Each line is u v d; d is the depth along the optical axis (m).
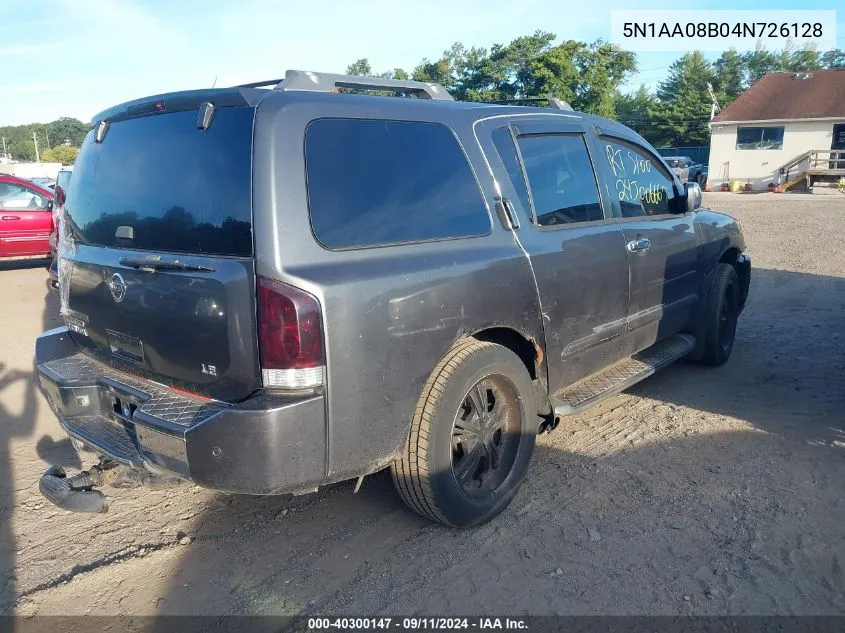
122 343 3.02
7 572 3.07
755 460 3.91
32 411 5.12
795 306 7.70
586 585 2.87
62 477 3.12
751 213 19.52
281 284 2.46
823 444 4.09
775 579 2.87
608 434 4.35
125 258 2.93
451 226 3.09
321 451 2.58
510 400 3.40
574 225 3.80
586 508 3.45
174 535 3.35
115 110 3.22
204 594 2.89
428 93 3.69
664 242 4.51
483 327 3.12
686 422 4.49
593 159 4.11
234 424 2.45
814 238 13.61
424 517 3.32
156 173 2.89
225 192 2.61
